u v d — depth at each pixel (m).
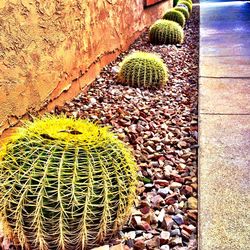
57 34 3.66
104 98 4.28
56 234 1.68
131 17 7.36
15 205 1.67
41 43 3.33
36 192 1.62
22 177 1.65
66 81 3.93
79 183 1.63
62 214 1.63
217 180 2.55
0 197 1.72
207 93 4.46
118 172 1.74
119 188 1.74
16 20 2.92
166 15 10.11
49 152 1.66
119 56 6.33
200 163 2.79
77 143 1.71
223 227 2.07
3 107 2.73
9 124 2.82
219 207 2.25
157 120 3.79
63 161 1.64
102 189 1.68
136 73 4.66
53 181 1.62
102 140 1.78
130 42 7.37
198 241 1.97
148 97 4.46
